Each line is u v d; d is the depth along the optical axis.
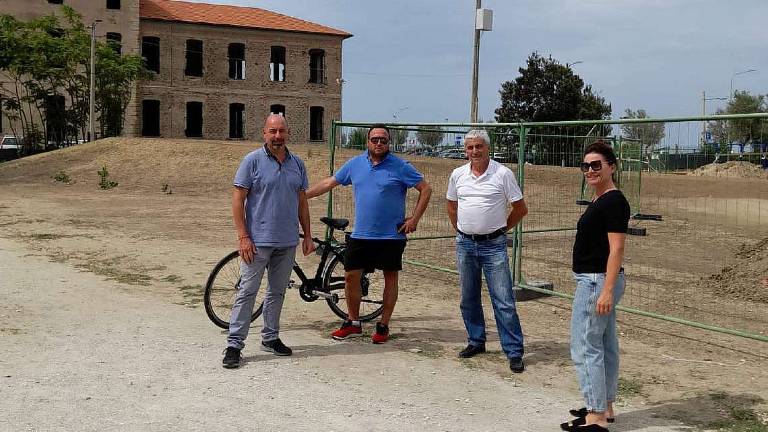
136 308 7.80
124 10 48.28
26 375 5.43
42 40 41.19
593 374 4.58
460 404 5.16
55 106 43.12
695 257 12.52
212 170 27.14
